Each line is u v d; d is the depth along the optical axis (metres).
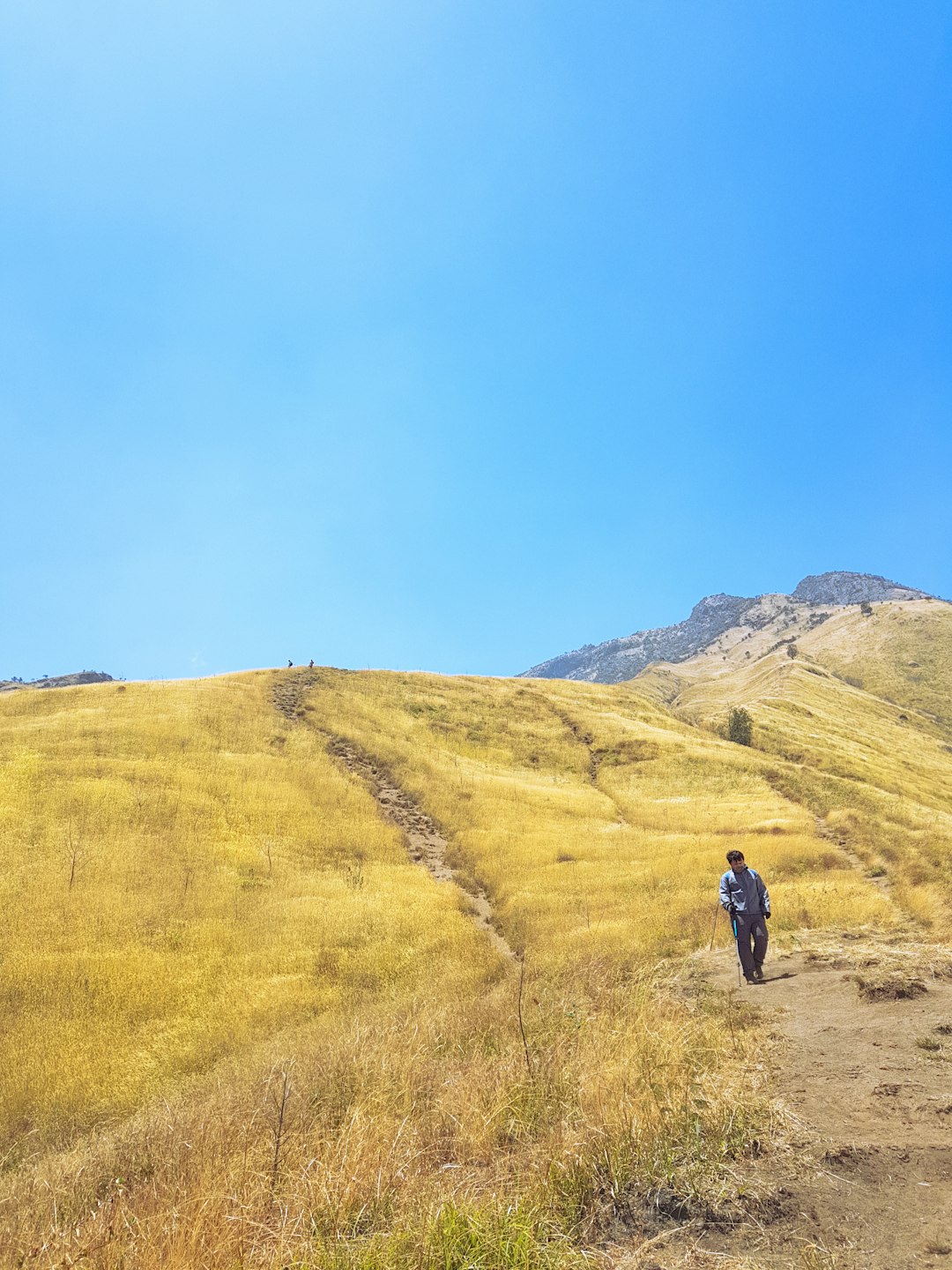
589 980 10.80
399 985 18.31
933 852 30.62
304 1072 7.55
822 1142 4.51
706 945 15.42
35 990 17.47
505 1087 5.88
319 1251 3.71
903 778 78.12
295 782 36.09
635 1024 7.16
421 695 61.09
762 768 50.66
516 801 40.38
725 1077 5.77
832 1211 3.74
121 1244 4.00
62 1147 11.20
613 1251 3.66
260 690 53.66
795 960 11.31
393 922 22.56
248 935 21.39
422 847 33.03
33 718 39.16
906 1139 4.41
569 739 56.62
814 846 30.92
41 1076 14.20
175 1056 15.03
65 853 24.73
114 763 33.09
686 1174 4.23
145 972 18.56
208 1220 4.04
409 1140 5.09
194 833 28.28
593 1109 5.22
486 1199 4.18
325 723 47.97
